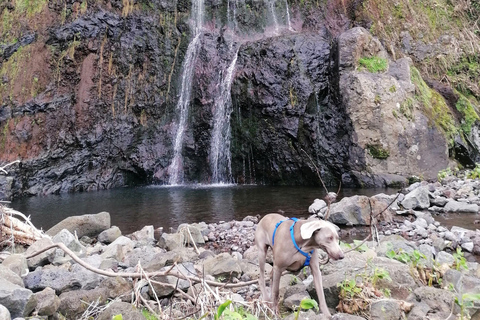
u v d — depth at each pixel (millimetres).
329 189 13688
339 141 14695
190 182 17328
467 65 16688
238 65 16547
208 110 17031
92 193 14852
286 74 15516
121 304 3701
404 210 8945
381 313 3646
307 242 3607
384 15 17078
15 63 15594
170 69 17859
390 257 4848
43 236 6590
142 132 17328
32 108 15469
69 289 4555
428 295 3830
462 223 8008
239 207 10711
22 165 14867
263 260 4156
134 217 9844
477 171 12422
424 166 13984
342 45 14773
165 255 5309
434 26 17219
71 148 16109
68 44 16531
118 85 17172
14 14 16078
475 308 3637
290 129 15273
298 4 18547
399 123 14031
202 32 17859
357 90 14195
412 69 15336
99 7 17250
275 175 15805
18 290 3762
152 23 17891
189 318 3928
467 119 15250
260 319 3945
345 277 3986
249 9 18625
